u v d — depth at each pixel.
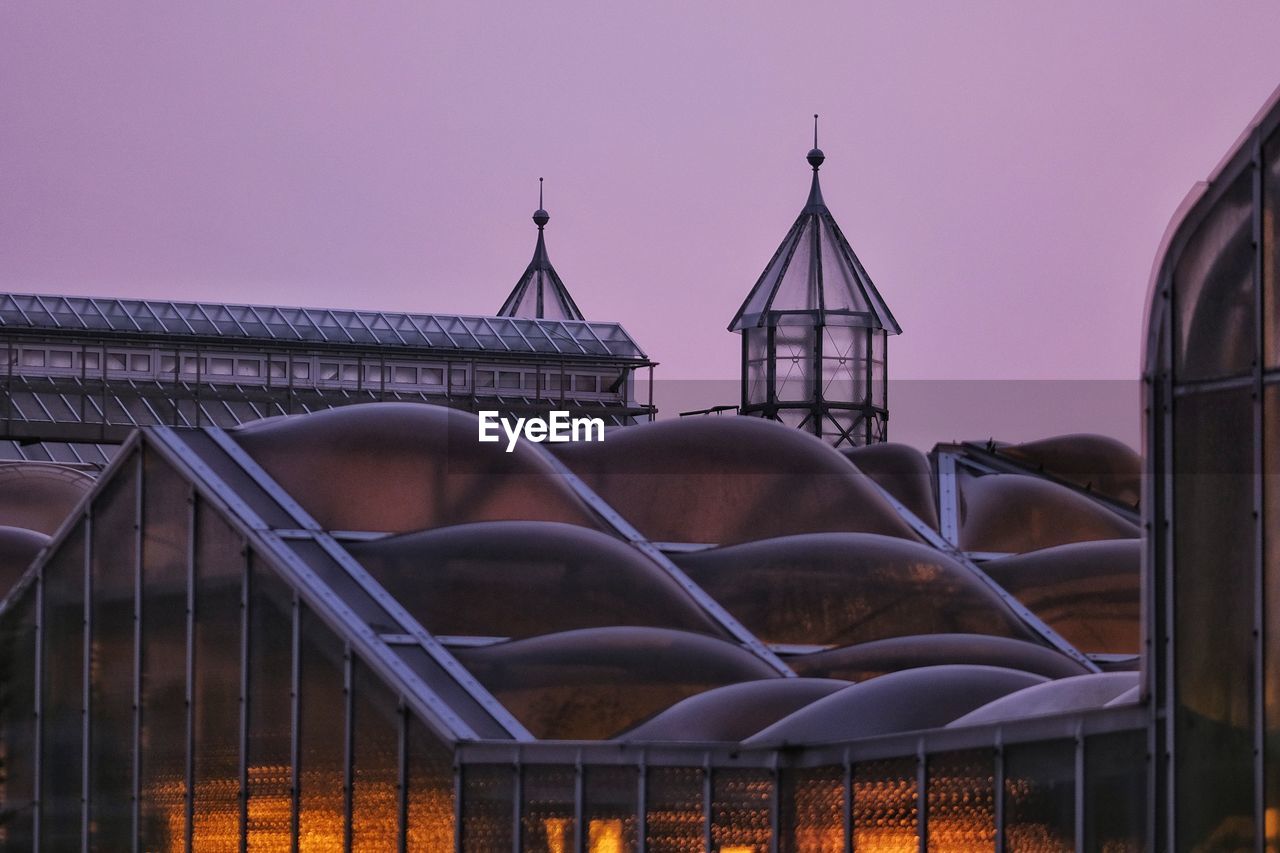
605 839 46.00
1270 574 37.38
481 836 48.50
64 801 62.44
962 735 40.84
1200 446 38.91
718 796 44.47
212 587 57.44
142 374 132.50
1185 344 39.22
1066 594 67.69
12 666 64.75
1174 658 39.16
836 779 42.91
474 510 62.91
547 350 141.62
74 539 62.62
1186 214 39.16
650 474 69.06
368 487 61.16
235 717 56.16
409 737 50.69
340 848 52.53
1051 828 39.41
